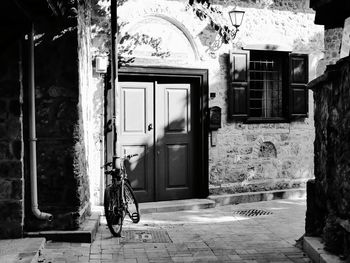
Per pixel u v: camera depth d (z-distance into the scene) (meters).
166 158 8.59
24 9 4.75
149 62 8.23
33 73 5.51
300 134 9.59
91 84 7.77
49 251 5.12
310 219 5.54
